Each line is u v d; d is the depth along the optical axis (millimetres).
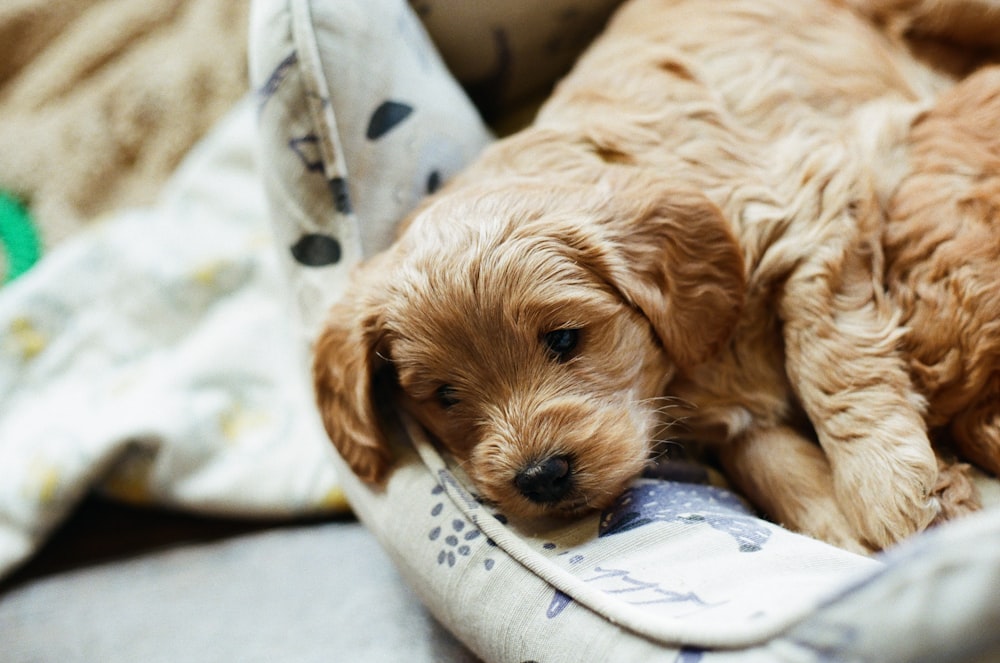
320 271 500
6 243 694
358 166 496
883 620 329
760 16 516
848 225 461
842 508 450
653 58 509
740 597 382
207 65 747
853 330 453
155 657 494
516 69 595
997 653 320
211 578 534
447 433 458
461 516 436
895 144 475
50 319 624
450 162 530
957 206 452
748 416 475
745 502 473
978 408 449
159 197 716
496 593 413
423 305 439
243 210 664
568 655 388
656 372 460
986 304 438
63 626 521
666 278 451
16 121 744
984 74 481
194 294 635
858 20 534
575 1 574
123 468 575
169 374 602
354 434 469
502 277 433
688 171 479
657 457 472
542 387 436
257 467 569
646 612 380
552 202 451
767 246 468
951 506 436
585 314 437
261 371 606
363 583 508
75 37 768
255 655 484
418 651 467
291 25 485
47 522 560
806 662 345
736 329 471
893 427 442
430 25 562
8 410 602
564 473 426
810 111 498
